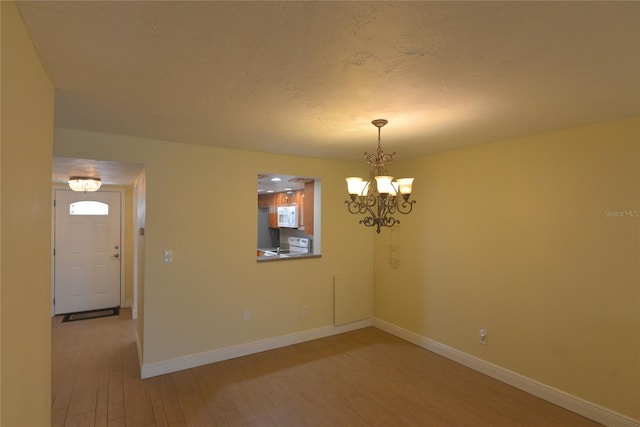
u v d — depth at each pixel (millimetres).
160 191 3215
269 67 1658
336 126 2689
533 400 2848
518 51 1496
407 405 2764
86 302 5230
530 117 2439
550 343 2832
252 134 2961
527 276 2992
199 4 1165
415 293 4066
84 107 2230
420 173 4000
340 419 2568
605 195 2523
